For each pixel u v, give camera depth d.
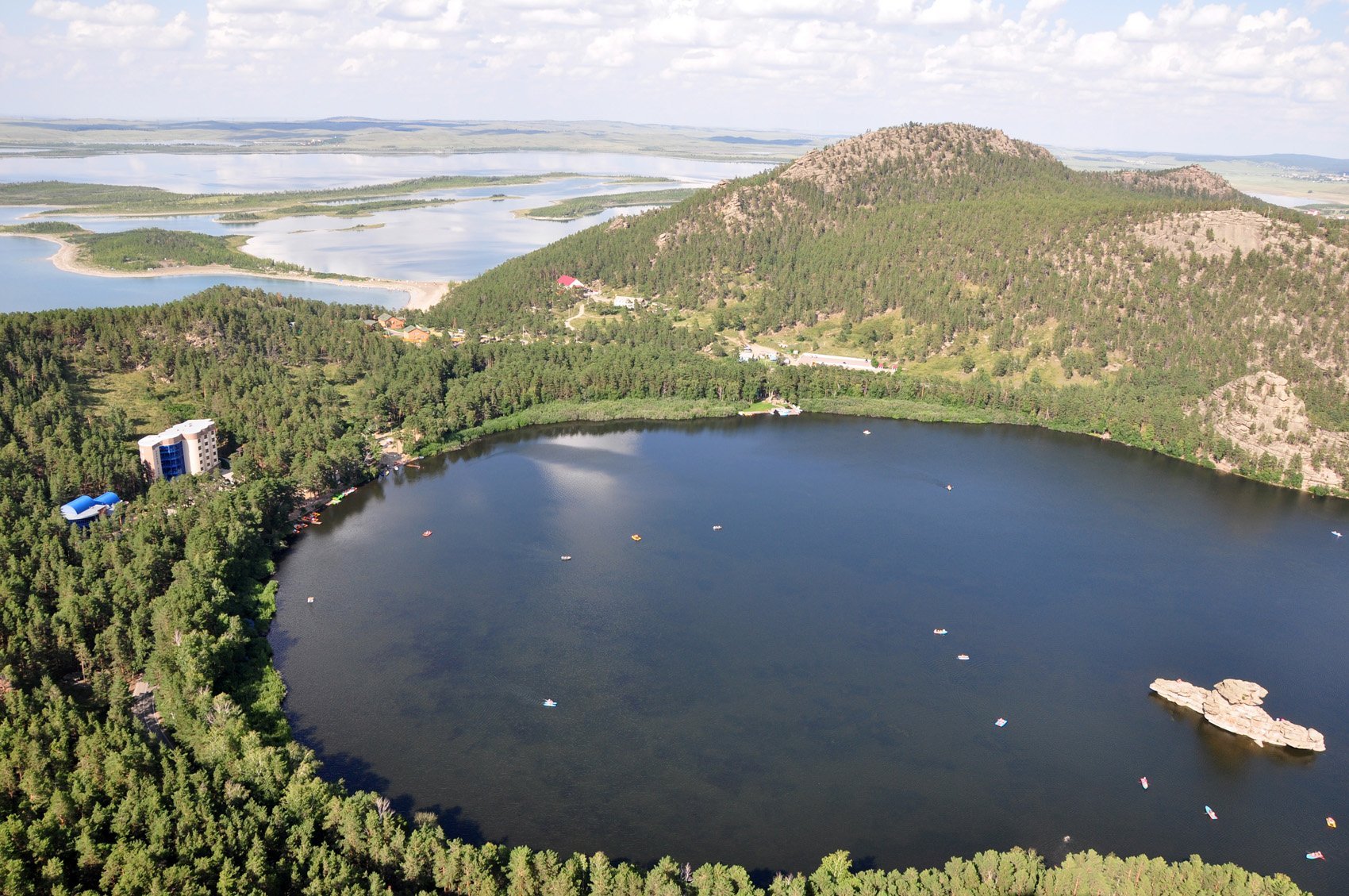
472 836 147.38
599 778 162.62
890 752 172.00
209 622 191.88
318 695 183.50
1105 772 168.88
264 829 137.25
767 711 183.12
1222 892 126.94
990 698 189.88
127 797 138.88
